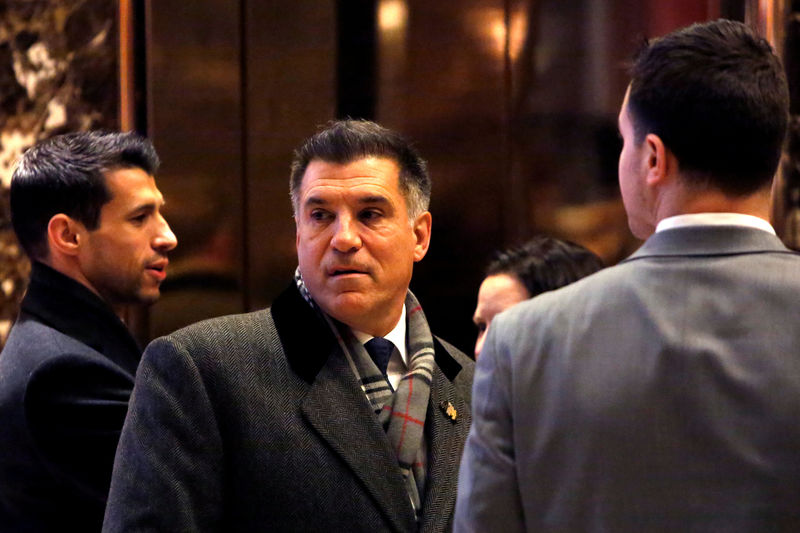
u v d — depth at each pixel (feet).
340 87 30.35
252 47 29.76
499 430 11.21
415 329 16.60
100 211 20.01
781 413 10.10
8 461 18.17
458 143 30.66
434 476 15.57
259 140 29.81
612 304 11.09
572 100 30.35
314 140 16.14
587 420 10.64
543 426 10.89
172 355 14.90
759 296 10.67
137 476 14.28
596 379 10.74
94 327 19.63
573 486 10.61
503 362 11.37
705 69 11.14
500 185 30.63
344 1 30.37
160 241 20.72
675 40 11.50
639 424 10.43
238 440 14.83
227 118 29.50
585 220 30.32
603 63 30.17
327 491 14.71
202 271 29.22
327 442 14.92
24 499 18.06
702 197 11.29
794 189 27.58
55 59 28.73
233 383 14.97
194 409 14.62
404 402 15.67
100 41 28.66
